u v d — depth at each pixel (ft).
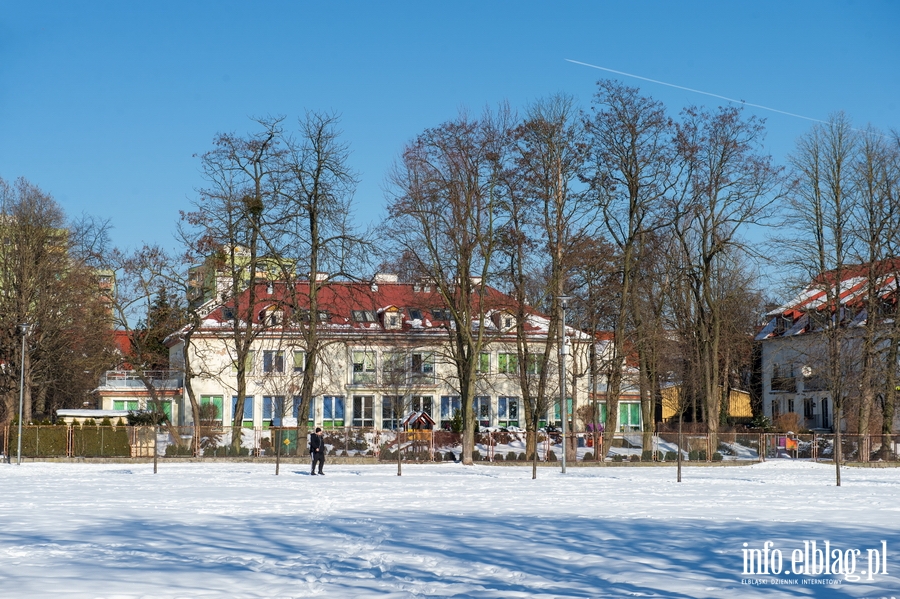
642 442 199.52
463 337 197.06
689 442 200.44
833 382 209.77
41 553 58.49
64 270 216.13
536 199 187.83
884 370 210.59
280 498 100.99
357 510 88.58
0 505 90.74
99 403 287.07
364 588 48.62
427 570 54.65
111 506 90.07
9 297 207.51
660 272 209.26
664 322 236.02
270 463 185.37
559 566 56.54
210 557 58.08
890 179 203.51
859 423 207.62
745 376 313.12
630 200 196.65
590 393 254.06
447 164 182.09
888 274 207.51
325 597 46.11
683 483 137.69
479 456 193.88
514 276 194.90
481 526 75.97
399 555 60.08
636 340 208.54
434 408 250.37
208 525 74.33
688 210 194.18
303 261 198.80
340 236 196.65
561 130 189.98
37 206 211.41
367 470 164.25
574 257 190.49
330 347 245.45
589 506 95.35
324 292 259.39
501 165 186.09
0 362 220.23
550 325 198.80
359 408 246.88
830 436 207.72
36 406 256.73
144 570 52.54
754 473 167.73
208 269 200.34
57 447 185.57
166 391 254.27
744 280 261.65
